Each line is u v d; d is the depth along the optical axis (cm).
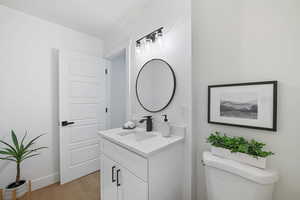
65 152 181
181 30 113
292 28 73
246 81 88
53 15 167
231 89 93
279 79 77
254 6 85
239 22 91
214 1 101
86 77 204
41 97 176
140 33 153
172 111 121
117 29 193
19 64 160
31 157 167
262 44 82
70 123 185
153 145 92
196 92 113
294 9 72
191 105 108
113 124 251
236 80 92
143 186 83
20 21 160
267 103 79
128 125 145
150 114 140
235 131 93
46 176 177
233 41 93
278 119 77
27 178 164
